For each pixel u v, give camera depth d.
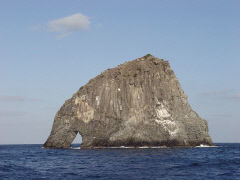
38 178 47.38
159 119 128.62
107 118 133.25
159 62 143.00
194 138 133.00
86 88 142.88
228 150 114.56
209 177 47.69
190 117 135.12
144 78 137.88
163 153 93.12
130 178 46.38
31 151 125.00
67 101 146.38
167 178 46.41
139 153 93.62
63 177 48.06
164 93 135.12
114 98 136.00
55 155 96.56
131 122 128.62
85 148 131.88
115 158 78.50
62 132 140.88
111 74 142.62
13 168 59.94
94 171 54.12
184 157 79.56
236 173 51.81
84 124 136.38
